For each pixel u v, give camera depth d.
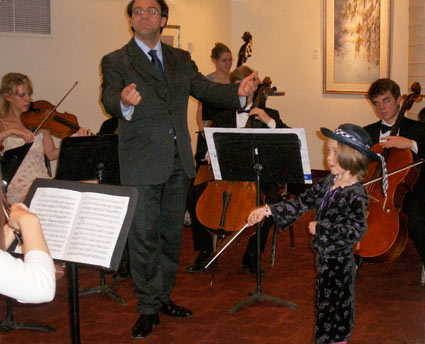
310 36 7.52
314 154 7.73
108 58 2.93
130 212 2.02
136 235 2.95
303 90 7.64
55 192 2.12
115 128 4.07
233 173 3.25
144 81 2.89
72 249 2.02
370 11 7.25
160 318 3.19
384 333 2.96
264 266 4.19
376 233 3.48
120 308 3.37
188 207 4.07
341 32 7.39
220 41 7.32
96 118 6.11
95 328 3.06
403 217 3.56
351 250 2.39
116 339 2.92
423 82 6.29
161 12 3.00
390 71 7.34
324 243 2.33
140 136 2.91
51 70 5.85
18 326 3.03
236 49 7.64
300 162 3.06
